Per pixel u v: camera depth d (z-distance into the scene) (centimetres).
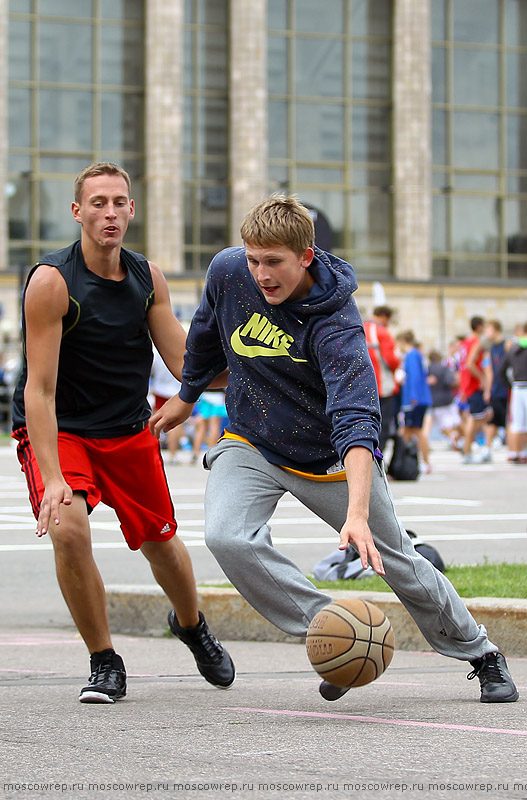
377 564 757
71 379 918
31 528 2225
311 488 838
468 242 8194
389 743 727
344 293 799
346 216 7938
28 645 1239
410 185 7931
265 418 835
